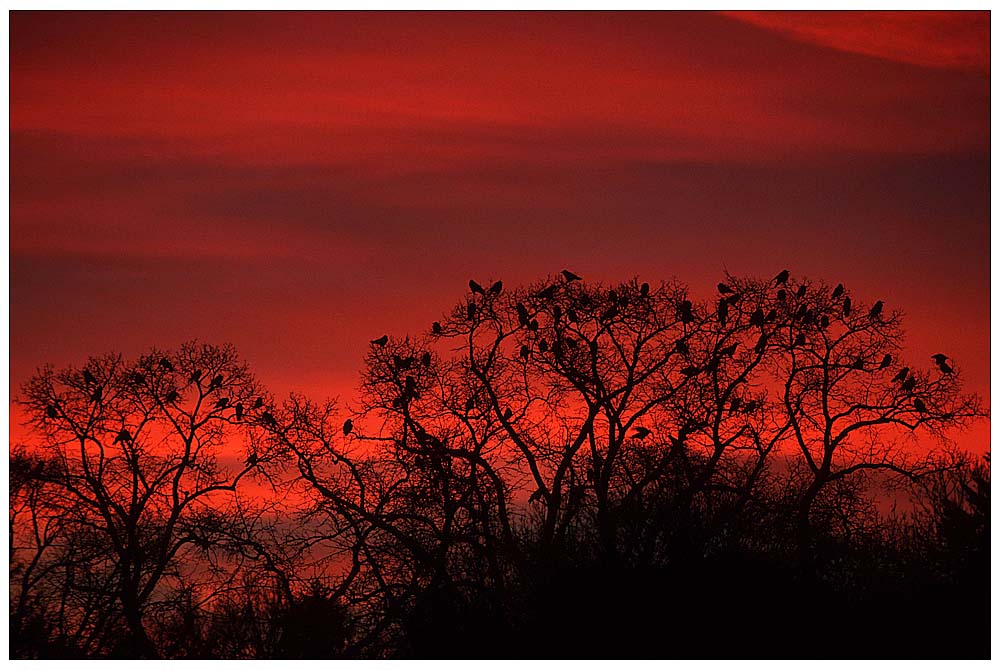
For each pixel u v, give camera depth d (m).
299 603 121.75
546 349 125.81
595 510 112.75
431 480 124.44
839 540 115.44
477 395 128.00
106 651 123.94
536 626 99.06
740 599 95.56
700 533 106.50
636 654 93.56
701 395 122.81
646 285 127.50
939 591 100.06
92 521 128.25
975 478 114.81
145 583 128.62
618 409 120.81
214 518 129.50
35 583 124.06
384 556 123.75
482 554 115.56
